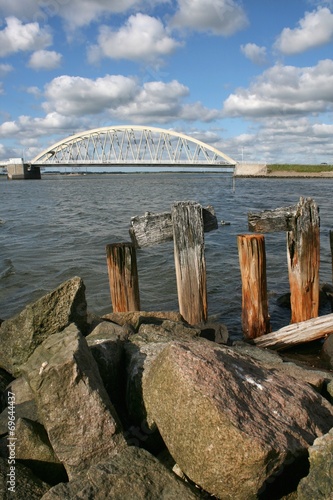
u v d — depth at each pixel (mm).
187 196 50062
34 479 3576
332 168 129375
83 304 6020
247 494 3262
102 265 14734
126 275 7305
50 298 5738
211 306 10406
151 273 13523
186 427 3436
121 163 124000
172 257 15609
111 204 41000
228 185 79062
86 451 3701
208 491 3359
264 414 3537
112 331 5965
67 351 4066
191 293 7387
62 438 3736
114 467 3365
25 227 25266
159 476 3340
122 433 3848
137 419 4266
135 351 5121
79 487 3184
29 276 13328
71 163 133625
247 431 3229
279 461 3238
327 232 20062
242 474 3199
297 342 7355
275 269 13734
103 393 3955
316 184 79750
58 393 3797
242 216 29344
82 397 3805
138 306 7539
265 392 3791
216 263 14820
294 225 7516
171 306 10469
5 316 9953
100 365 4738
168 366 3730
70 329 4699
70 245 18969
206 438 3305
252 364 4340
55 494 3109
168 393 3639
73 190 70188
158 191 63094
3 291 11875
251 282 7402
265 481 3248
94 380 3984
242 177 124562
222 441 3230
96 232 22672
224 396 3461
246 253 7332
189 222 7289
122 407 4637
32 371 4039
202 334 7078
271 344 7309
